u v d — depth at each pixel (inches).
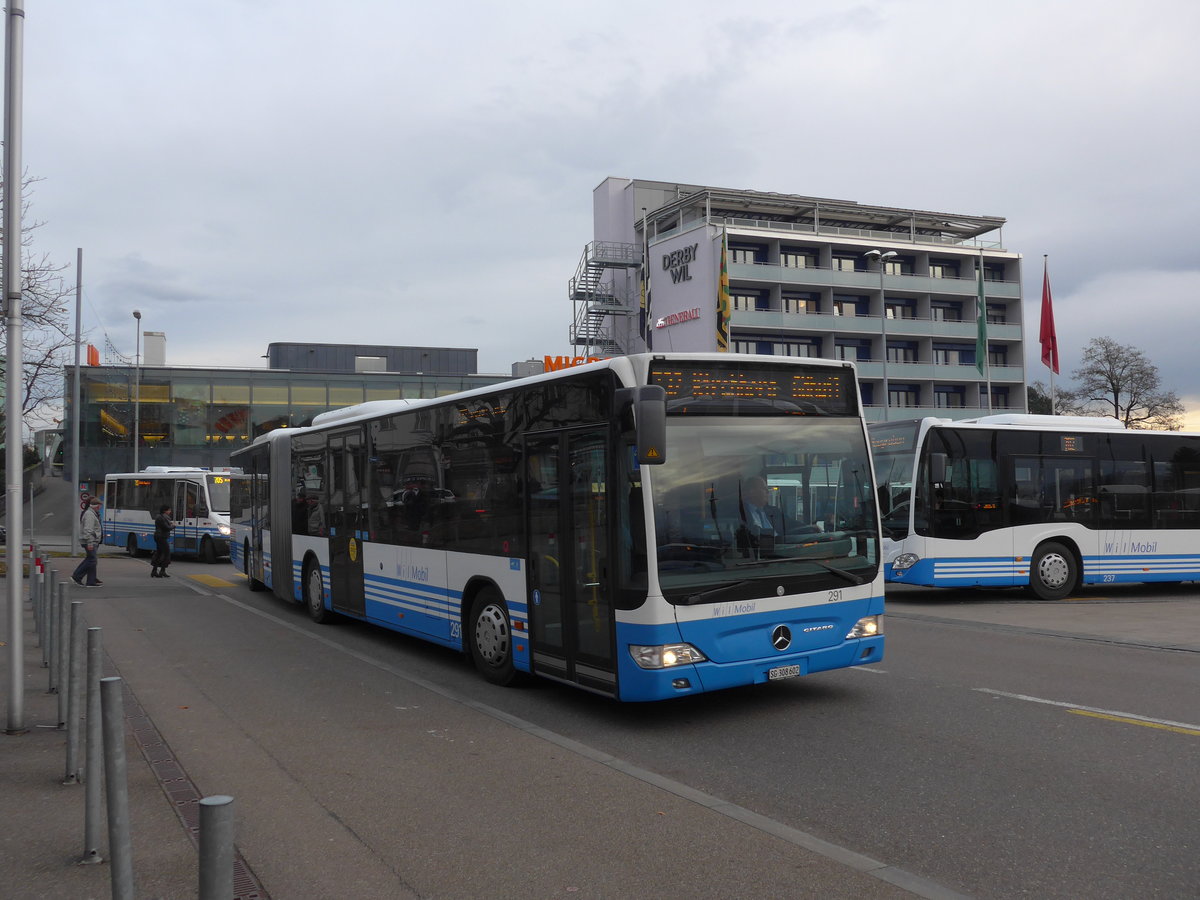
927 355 2662.4
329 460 541.6
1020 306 2748.5
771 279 2488.9
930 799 220.7
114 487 1438.2
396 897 167.8
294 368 2581.2
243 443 2018.9
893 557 634.2
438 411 411.2
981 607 614.9
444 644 404.2
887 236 2731.3
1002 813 209.8
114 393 1961.1
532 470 337.4
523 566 343.0
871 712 311.0
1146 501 668.7
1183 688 343.3
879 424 665.6
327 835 199.6
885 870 177.0
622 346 2795.3
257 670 405.1
